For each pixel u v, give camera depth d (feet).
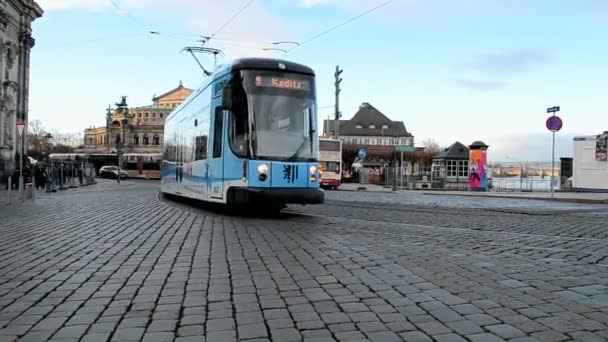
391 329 14.85
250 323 15.49
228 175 45.34
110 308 17.16
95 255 26.78
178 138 65.77
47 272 22.70
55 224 41.11
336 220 42.93
